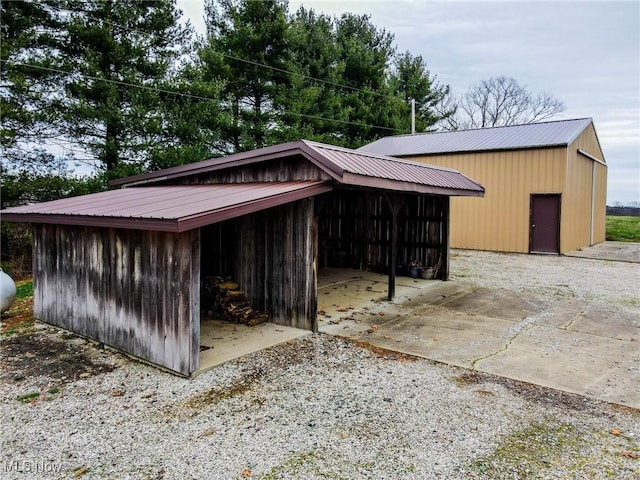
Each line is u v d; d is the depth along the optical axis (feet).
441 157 50.11
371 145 59.82
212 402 12.98
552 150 43.27
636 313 22.63
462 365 15.81
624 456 10.08
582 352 17.11
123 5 40.81
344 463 9.87
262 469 9.68
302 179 20.70
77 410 12.59
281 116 53.83
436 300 25.54
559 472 9.48
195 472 9.59
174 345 15.17
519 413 12.18
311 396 13.32
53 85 38.17
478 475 9.38
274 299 20.86
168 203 17.19
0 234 39.65
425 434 11.09
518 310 23.36
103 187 38.58
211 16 53.36
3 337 19.69
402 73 85.25
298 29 56.18
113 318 17.76
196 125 44.80
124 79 39.96
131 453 10.36
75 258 19.70
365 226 34.71
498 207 46.65
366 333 19.60
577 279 31.53
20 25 36.94
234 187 21.17
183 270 14.74
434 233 31.58
